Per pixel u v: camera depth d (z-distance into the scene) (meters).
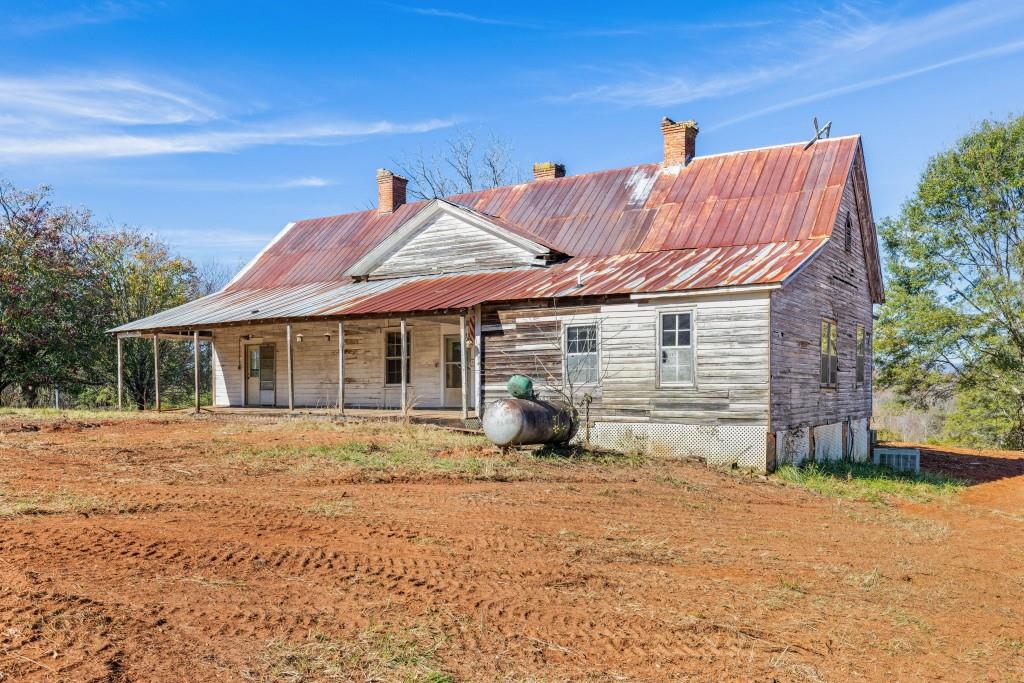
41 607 6.79
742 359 18.12
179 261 42.69
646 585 8.61
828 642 7.33
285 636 6.61
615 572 9.00
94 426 19.61
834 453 22.55
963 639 7.73
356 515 10.67
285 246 31.89
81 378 36.72
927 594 9.12
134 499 11.00
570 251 23.75
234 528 9.70
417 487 12.90
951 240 37.53
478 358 21.50
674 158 25.39
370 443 16.73
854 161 24.03
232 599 7.36
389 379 26.39
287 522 10.11
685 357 18.83
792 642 7.26
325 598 7.54
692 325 18.72
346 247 30.06
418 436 18.03
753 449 17.92
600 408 19.78
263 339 29.05
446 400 25.28
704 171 24.58
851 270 24.42
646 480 15.10
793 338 19.39
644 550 10.04
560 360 20.36
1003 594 9.42
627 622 7.46
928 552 11.37
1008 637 7.87
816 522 12.92
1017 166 36.22
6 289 31.70
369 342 26.73
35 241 33.31
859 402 25.30
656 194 24.56
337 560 8.70
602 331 19.84
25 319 31.89
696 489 14.80
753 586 8.85
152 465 13.90
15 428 18.23
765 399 17.84
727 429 18.23
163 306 40.56
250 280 30.44
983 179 36.69
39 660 5.88
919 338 37.12
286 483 12.70
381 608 7.38
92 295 35.56
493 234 24.58
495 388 21.28
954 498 17.44
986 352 36.28
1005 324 35.75
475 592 7.97
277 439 17.23
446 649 6.57
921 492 17.62
